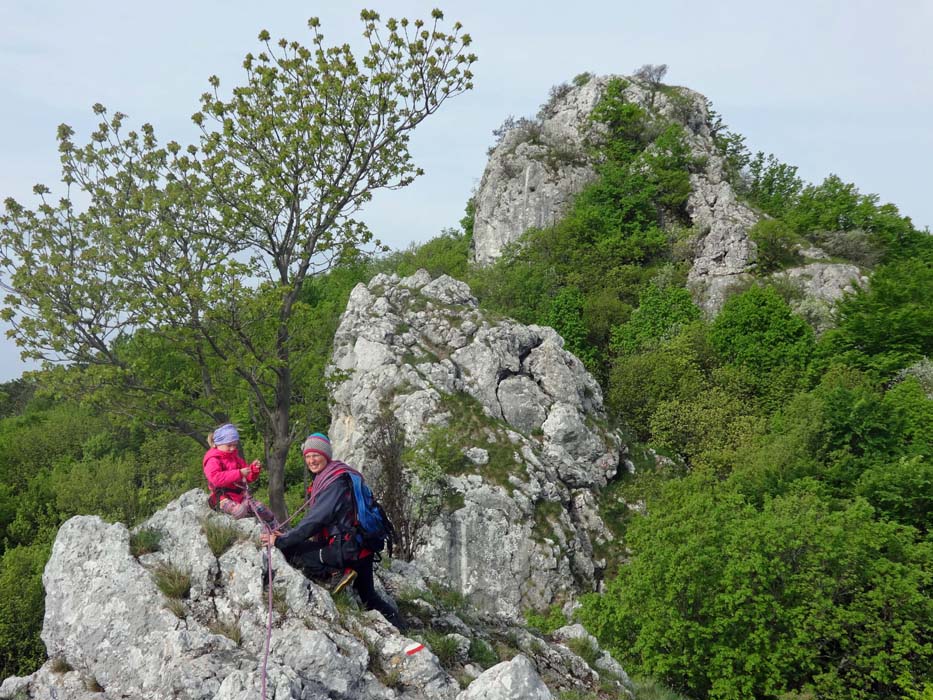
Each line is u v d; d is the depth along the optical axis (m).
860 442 40.12
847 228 89.31
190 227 29.66
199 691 7.03
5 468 55.81
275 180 29.16
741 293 67.00
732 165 105.56
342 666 7.36
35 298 26.98
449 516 35.28
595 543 37.69
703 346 57.19
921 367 50.06
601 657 11.30
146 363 28.62
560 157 92.44
